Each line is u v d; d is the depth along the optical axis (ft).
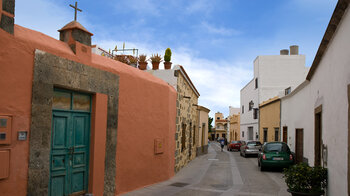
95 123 21.85
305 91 41.78
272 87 94.68
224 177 38.11
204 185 31.68
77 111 20.57
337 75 19.30
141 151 28.60
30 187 16.24
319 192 22.12
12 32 15.69
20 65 15.93
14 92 15.55
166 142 34.27
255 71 100.89
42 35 18.65
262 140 88.38
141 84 28.71
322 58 25.18
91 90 21.48
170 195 25.77
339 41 18.86
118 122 24.88
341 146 17.99
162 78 41.34
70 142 19.93
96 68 22.15
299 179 22.49
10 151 15.20
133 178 27.17
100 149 22.41
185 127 50.14
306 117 40.98
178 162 42.37
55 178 18.63
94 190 21.59
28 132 16.21
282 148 46.29
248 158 71.97
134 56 43.11
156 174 31.71
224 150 118.42
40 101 16.98
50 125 17.66
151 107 30.68
